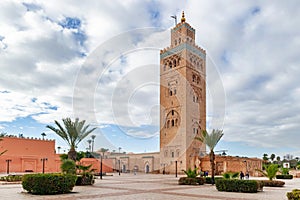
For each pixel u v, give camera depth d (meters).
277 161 89.75
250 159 49.78
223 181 16.50
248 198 12.85
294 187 21.20
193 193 14.95
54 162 44.62
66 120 19.61
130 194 13.90
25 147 41.91
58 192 14.14
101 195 13.29
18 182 21.91
